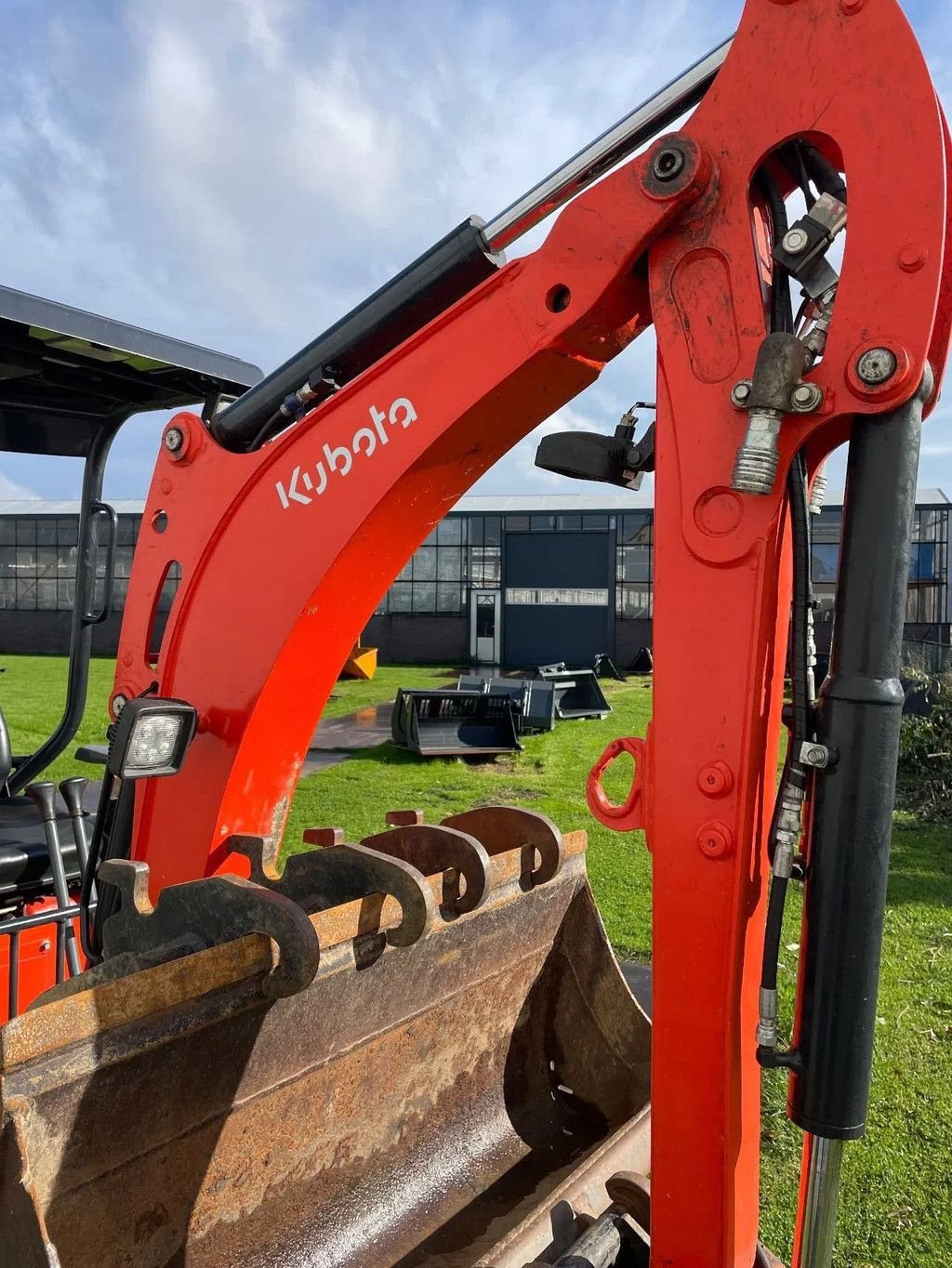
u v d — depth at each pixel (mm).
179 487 2271
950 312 1540
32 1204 1378
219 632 2188
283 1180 1951
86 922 2348
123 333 2836
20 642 28844
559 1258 1799
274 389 2217
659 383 1606
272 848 2086
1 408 3293
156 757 2092
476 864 2098
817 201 1524
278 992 1691
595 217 1683
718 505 1532
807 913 1459
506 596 27016
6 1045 1384
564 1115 2537
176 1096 1679
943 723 9180
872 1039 1441
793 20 1508
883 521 1408
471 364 1873
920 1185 2971
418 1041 2221
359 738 12086
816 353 1490
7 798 3422
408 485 1995
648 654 22906
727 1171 1549
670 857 1561
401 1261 2062
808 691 1469
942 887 5934
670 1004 1572
